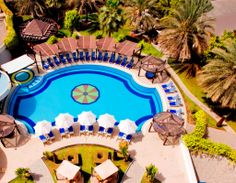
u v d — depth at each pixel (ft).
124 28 160.76
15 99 125.59
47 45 138.62
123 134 113.19
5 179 97.35
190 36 133.59
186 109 125.70
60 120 110.22
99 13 153.28
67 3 161.68
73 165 97.35
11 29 138.31
